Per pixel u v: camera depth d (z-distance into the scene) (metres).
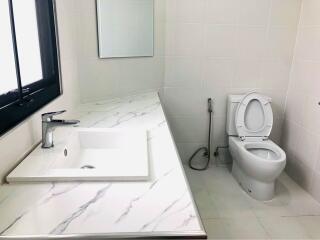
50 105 1.40
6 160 0.95
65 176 0.93
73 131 1.38
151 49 2.25
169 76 2.47
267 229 1.91
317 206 2.16
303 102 2.36
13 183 0.92
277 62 2.51
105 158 1.32
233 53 2.46
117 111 1.82
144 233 0.69
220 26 2.37
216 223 1.96
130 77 2.20
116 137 1.40
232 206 2.15
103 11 1.90
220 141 2.73
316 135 2.20
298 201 2.22
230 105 2.49
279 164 2.05
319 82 2.15
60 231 0.69
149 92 2.37
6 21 1.03
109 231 0.69
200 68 2.48
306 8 2.30
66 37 1.65
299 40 2.41
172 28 2.34
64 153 1.17
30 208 0.79
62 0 1.57
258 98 2.44
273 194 2.26
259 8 2.35
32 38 1.29
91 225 0.72
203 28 2.37
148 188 0.90
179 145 2.72
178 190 0.89
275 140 2.77
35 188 0.89
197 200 2.23
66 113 1.65
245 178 2.36
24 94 1.14
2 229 0.70
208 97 2.57
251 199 2.25
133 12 2.05
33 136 1.18
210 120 2.62
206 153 2.76
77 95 1.90
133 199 0.83
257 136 2.47
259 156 2.24
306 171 2.35
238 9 2.34
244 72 2.52
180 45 2.39
